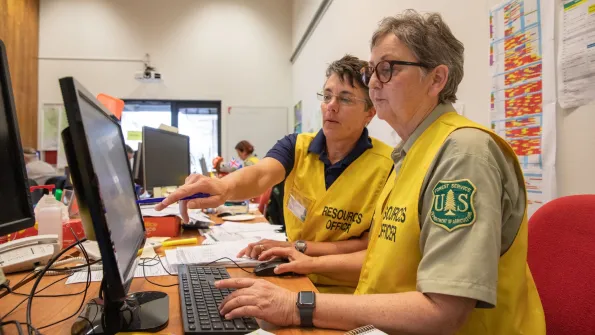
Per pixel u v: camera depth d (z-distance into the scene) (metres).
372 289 0.91
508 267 0.83
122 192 0.87
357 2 3.44
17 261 1.11
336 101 1.44
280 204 2.96
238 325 0.74
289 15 6.85
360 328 0.68
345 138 1.49
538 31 1.31
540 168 1.30
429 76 0.93
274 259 1.22
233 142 6.69
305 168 1.58
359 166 1.47
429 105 0.95
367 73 1.05
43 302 0.89
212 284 0.98
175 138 2.55
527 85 1.36
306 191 1.55
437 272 0.72
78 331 0.71
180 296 0.89
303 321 0.75
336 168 1.50
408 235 0.86
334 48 4.20
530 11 1.34
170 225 1.72
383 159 1.47
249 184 1.39
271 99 6.79
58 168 6.09
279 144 1.65
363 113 1.46
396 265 0.87
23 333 0.72
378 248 0.93
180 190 1.12
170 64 6.56
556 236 0.88
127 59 6.44
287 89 6.82
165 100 6.56
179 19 6.59
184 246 1.48
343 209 1.45
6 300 0.90
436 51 0.91
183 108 6.63
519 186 0.85
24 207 0.75
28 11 5.89
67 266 1.17
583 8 1.13
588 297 0.78
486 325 0.82
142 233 1.06
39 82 6.20
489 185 0.75
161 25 6.55
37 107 6.14
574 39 1.16
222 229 1.90
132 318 0.75
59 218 1.38
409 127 1.00
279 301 0.77
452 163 0.78
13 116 0.74
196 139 6.66
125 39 6.45
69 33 6.32
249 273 1.17
